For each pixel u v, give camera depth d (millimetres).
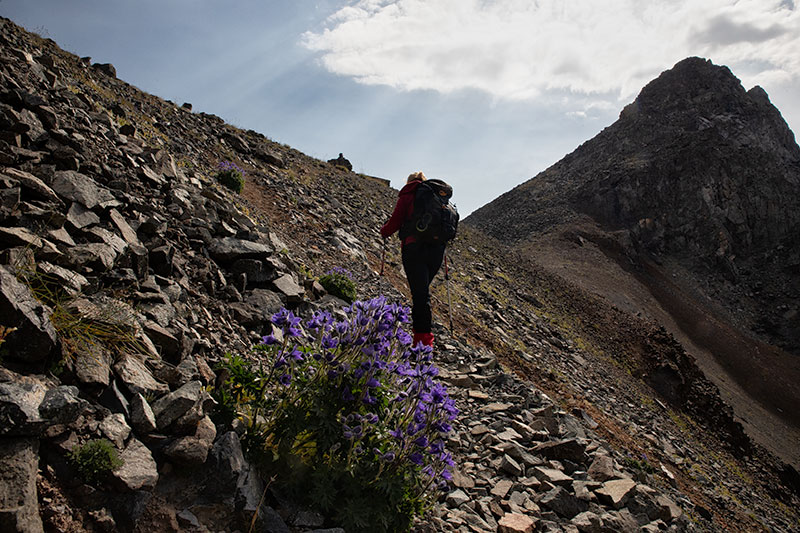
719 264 109375
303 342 5281
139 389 3416
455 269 24797
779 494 25922
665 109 140375
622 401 21078
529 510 5031
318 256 11977
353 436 3363
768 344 94250
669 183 118250
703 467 18047
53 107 7371
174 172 8852
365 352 3736
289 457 3498
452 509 4695
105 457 2814
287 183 20188
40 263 3719
